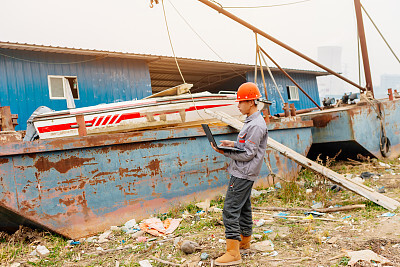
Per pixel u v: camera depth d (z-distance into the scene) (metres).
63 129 6.21
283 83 18.08
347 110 8.92
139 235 4.50
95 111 6.37
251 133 3.21
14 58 9.67
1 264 3.65
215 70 16.08
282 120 8.47
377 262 3.02
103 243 4.33
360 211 4.85
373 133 9.41
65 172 4.46
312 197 5.89
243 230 3.58
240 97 3.34
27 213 4.14
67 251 4.09
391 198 5.35
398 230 3.86
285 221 4.72
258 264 3.23
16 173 4.10
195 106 7.05
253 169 3.25
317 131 9.48
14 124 5.34
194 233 4.42
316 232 4.09
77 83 10.80
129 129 6.59
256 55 9.15
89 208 4.62
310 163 5.99
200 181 5.91
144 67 12.48
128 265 3.52
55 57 10.45
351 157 9.73
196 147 5.93
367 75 11.11
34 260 3.81
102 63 11.47
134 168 5.11
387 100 10.47
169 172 5.51
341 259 3.16
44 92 10.11
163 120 6.79
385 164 8.80
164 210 5.38
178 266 3.38
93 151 4.72
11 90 9.51
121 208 4.92
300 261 3.22
